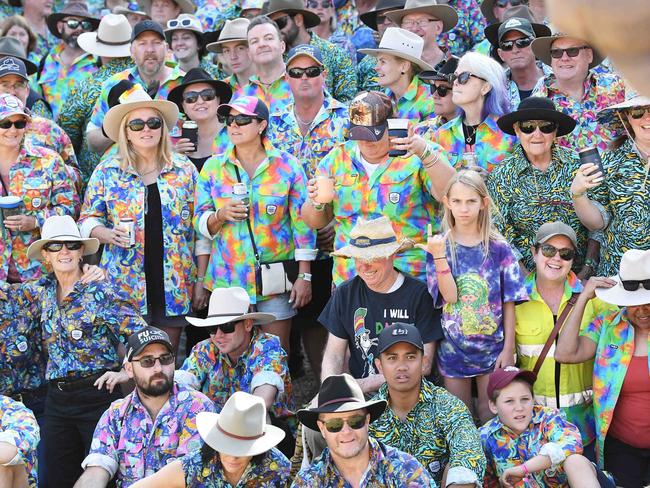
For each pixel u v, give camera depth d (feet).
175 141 97.60
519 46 94.27
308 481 57.47
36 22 134.31
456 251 71.00
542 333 71.41
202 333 89.30
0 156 88.12
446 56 115.14
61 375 76.07
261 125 84.02
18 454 64.34
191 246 85.92
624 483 69.97
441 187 73.05
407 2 104.47
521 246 76.89
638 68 8.15
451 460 61.57
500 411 66.18
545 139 74.69
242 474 59.57
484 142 81.97
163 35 101.86
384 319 71.26
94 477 65.31
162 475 59.41
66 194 89.71
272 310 84.33
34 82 118.52
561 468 65.36
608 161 74.74
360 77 112.16
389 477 57.06
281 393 73.72
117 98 95.50
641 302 67.87
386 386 64.85
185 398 66.95
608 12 8.04
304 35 108.37
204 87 94.58
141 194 84.02
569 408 71.41
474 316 69.82
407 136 72.84
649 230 73.00
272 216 83.92
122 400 67.67
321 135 91.35
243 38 104.01
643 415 69.05
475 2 119.03
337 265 79.05
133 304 78.23
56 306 77.00
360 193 77.46
